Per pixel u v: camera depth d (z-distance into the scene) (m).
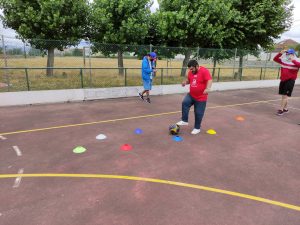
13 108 8.10
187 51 12.88
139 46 11.77
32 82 10.36
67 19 11.48
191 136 5.84
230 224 2.91
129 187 3.62
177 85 11.64
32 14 11.06
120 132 6.00
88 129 6.16
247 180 3.92
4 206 3.13
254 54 15.46
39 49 10.80
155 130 6.21
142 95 9.72
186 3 13.27
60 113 7.61
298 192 3.64
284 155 4.95
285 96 7.97
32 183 3.67
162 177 3.92
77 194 3.41
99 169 4.13
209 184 3.76
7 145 5.08
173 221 2.93
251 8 14.45
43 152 4.77
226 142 5.53
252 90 13.54
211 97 11.03
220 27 13.41
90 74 10.30
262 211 3.17
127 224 2.86
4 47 9.33
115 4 12.51
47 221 2.88
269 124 7.07
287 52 7.68
